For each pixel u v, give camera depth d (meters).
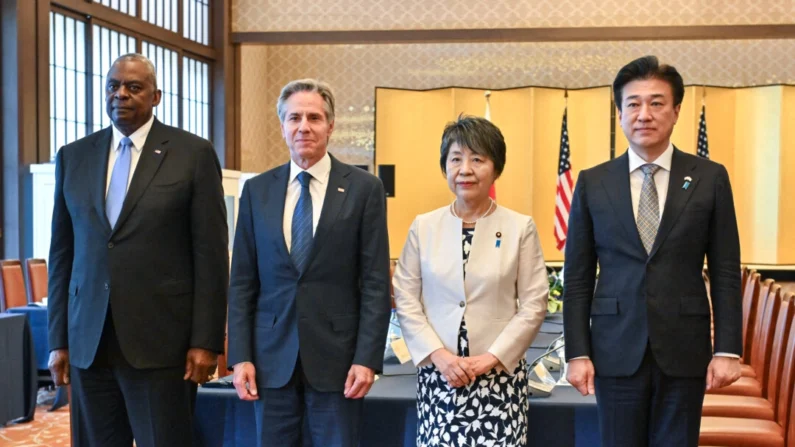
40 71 7.36
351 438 2.64
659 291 2.47
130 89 2.64
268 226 2.68
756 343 4.57
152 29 9.20
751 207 10.24
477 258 2.73
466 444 2.66
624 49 11.43
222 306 2.76
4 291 6.29
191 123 10.16
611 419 2.54
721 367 2.47
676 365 2.46
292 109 2.67
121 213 2.63
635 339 2.48
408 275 2.83
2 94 7.16
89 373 2.69
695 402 2.50
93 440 2.75
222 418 3.18
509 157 10.56
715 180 2.52
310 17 10.43
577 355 2.57
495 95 10.56
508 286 2.73
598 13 10.16
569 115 10.58
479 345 2.69
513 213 2.80
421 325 2.73
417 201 10.55
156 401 2.67
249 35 10.52
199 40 10.31
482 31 10.24
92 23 8.16
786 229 10.12
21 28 7.14
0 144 7.18
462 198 2.72
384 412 3.10
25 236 7.18
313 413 2.64
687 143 10.31
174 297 2.69
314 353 2.62
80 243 2.68
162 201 2.65
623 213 2.52
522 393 2.74
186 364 2.72
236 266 2.76
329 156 2.78
